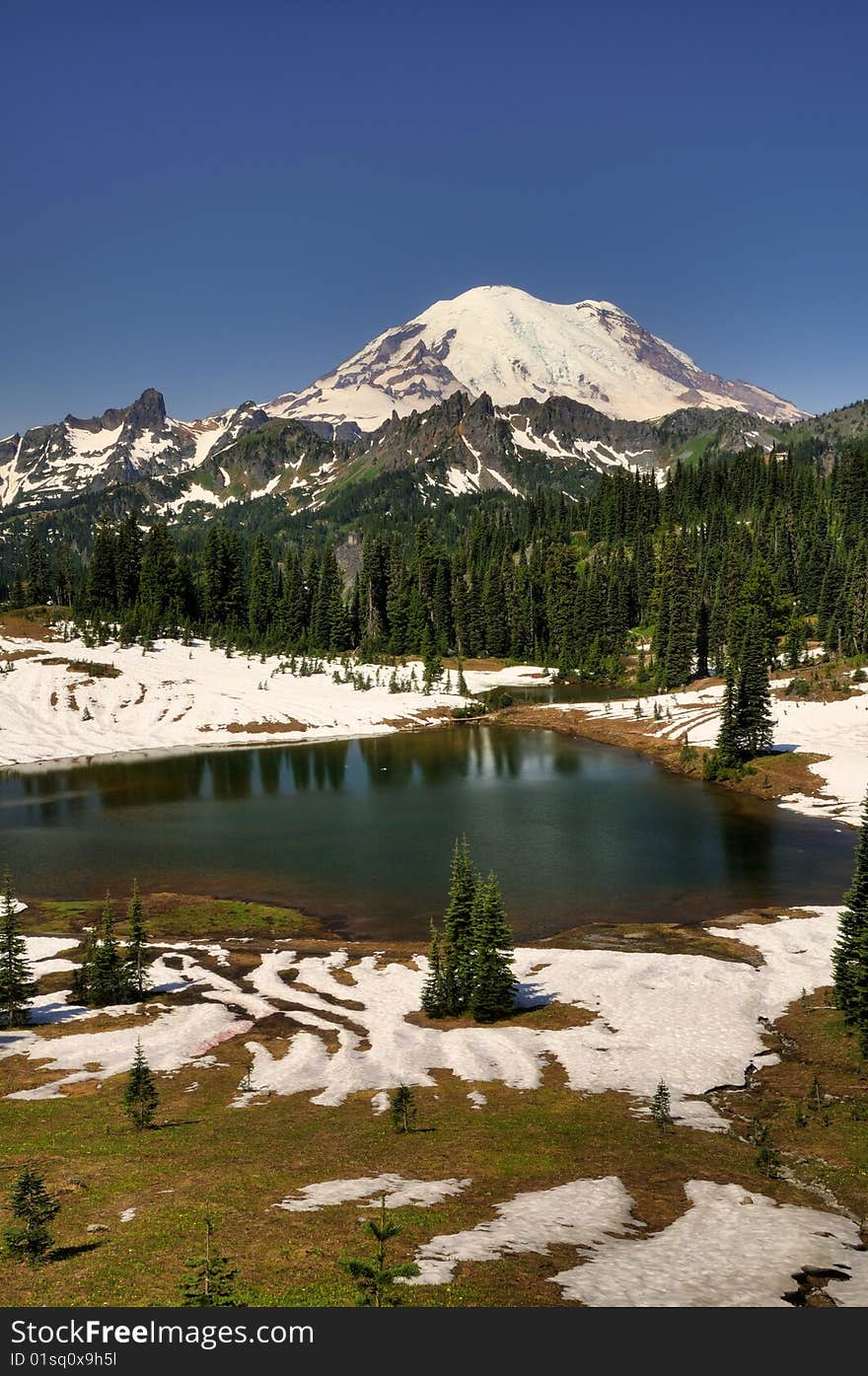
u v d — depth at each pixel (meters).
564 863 81.88
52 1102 37.44
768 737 119.81
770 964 56.34
